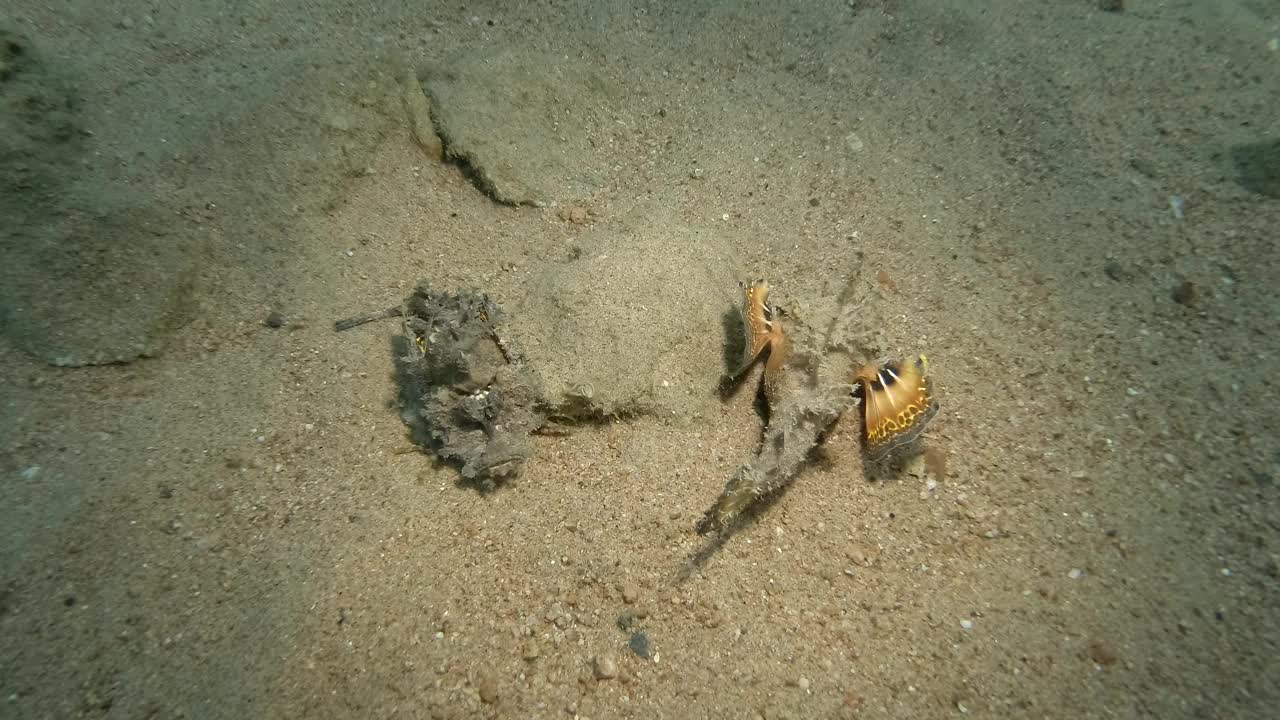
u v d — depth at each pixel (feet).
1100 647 1.13
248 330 1.49
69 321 1.38
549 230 1.69
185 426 1.34
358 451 1.35
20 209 1.39
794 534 1.28
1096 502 1.26
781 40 2.05
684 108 1.90
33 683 1.06
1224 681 1.09
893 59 2.02
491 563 1.23
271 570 1.19
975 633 1.16
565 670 1.14
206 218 1.53
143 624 1.12
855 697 1.12
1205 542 1.20
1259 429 1.29
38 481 1.23
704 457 1.35
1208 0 2.14
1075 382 1.39
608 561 1.24
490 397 1.28
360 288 1.57
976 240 1.63
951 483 1.31
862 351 1.36
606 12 2.04
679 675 1.14
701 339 1.40
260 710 1.07
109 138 1.52
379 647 1.14
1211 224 1.57
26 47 1.51
